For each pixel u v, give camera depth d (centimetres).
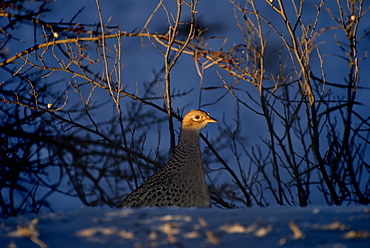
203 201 1261
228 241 645
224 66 1620
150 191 1232
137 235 683
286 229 690
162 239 661
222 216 771
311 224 713
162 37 1684
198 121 1298
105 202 1611
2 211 1526
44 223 762
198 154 1280
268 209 827
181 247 631
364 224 709
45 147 1719
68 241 672
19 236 707
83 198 1644
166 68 1453
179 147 1287
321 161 1395
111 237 679
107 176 1675
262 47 1507
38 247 658
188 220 743
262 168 1542
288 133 1495
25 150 1647
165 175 1260
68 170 1667
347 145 1488
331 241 638
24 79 1627
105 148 1741
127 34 1658
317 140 1405
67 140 1708
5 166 1599
